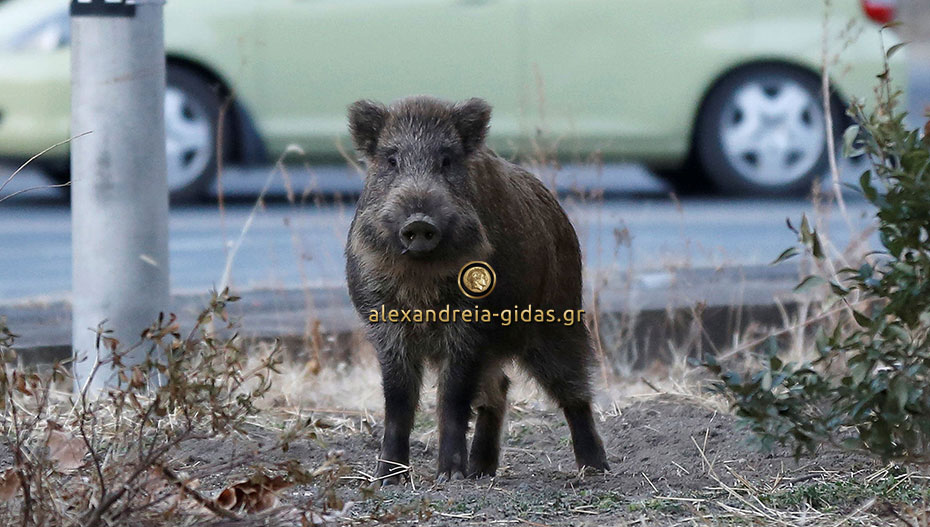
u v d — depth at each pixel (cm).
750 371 1127
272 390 1156
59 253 1878
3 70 2020
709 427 1048
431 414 1170
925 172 699
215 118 2086
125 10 1141
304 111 2108
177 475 770
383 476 916
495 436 988
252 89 2088
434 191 885
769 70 2158
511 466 1025
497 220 931
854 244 1240
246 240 1948
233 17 2078
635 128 2148
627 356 1351
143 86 1152
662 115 2147
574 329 1009
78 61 1148
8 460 861
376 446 1040
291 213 2156
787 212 2111
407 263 897
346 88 2103
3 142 2034
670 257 1670
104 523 672
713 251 1803
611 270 1418
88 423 945
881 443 741
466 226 891
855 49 2078
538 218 992
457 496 843
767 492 842
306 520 695
